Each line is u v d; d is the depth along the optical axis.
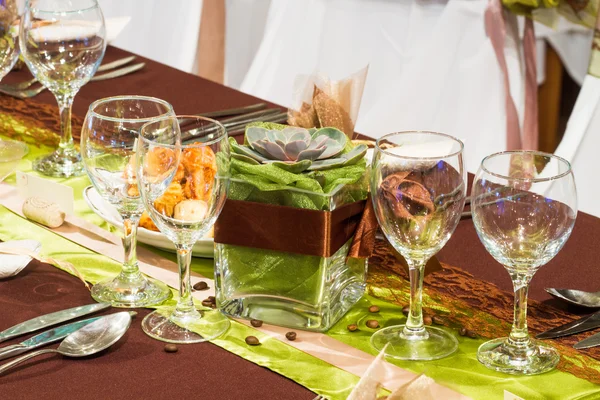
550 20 2.61
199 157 1.45
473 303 1.55
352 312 1.54
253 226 1.48
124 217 1.56
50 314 1.50
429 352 1.46
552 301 1.55
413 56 2.80
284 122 1.91
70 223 1.69
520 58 2.66
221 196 1.46
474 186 1.46
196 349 1.46
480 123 2.68
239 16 3.42
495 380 1.42
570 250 1.64
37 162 1.83
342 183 1.48
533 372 1.43
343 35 2.94
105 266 1.60
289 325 1.50
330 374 1.43
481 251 1.64
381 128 2.79
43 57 1.80
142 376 1.42
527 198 1.43
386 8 2.83
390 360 1.45
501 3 2.58
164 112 1.59
